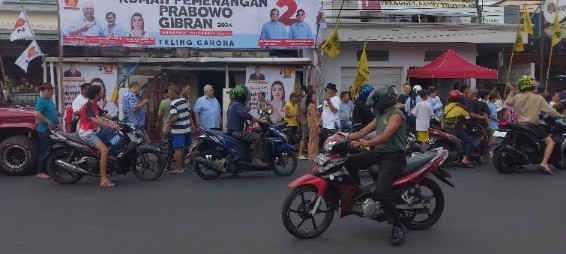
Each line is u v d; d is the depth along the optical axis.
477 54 21.97
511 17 20.86
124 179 10.38
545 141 10.75
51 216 7.41
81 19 14.80
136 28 15.18
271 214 7.52
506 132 10.91
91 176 10.38
